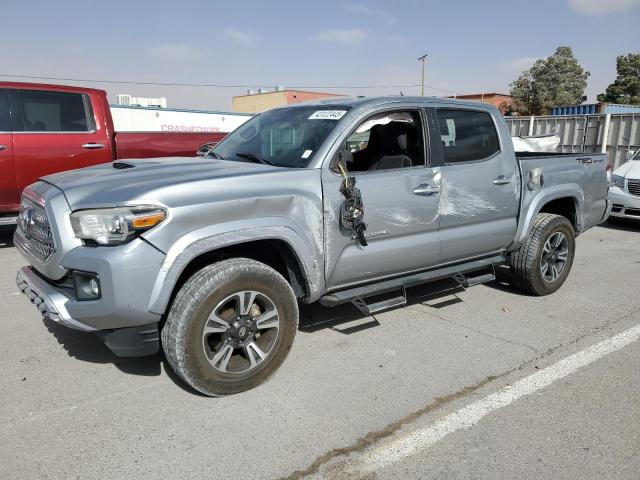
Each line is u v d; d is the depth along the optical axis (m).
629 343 4.29
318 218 3.60
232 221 3.23
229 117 22.22
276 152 3.99
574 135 16.38
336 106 4.11
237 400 3.33
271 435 2.96
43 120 6.97
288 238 3.43
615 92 51.78
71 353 3.97
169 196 3.04
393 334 4.41
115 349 3.11
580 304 5.25
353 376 3.66
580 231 5.67
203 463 2.72
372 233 3.90
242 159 4.11
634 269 6.66
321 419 3.12
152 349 3.15
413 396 3.41
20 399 3.31
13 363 3.80
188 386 3.47
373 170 4.21
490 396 3.42
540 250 5.20
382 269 4.06
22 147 6.78
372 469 2.70
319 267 3.66
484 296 5.45
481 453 2.83
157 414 3.16
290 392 3.43
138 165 3.80
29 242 3.58
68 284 3.16
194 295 3.08
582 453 2.83
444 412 3.22
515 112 52.88
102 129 7.34
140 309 2.96
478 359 3.96
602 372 3.77
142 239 2.93
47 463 2.70
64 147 7.05
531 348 4.18
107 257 2.89
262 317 3.39
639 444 2.92
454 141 4.45
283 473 2.66
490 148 4.71
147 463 2.71
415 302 5.21
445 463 2.75
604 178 5.85
